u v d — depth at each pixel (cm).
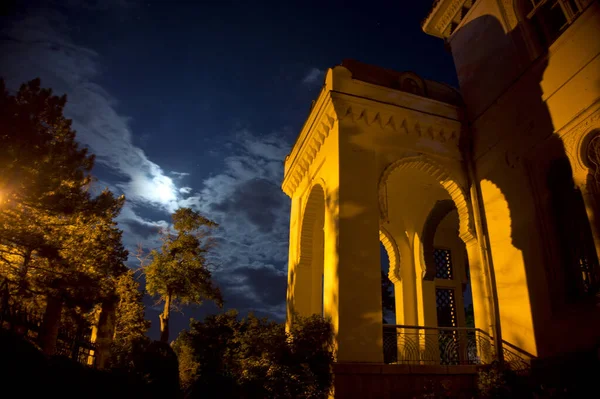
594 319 743
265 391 801
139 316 1962
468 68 1230
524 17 1048
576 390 680
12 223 971
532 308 874
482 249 1027
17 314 888
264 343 884
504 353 921
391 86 1177
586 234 810
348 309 872
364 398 798
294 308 1241
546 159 894
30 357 607
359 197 978
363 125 1062
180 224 2191
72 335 1032
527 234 914
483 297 1002
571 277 826
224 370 1080
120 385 772
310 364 812
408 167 1108
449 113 1162
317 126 1141
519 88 996
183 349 1364
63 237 1136
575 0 888
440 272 1445
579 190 839
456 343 1126
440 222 1462
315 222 1370
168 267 2062
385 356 916
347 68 1156
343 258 910
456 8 1307
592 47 818
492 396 761
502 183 1010
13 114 972
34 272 1041
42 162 990
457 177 1109
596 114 786
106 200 1174
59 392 625
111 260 1287
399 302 1400
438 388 834
